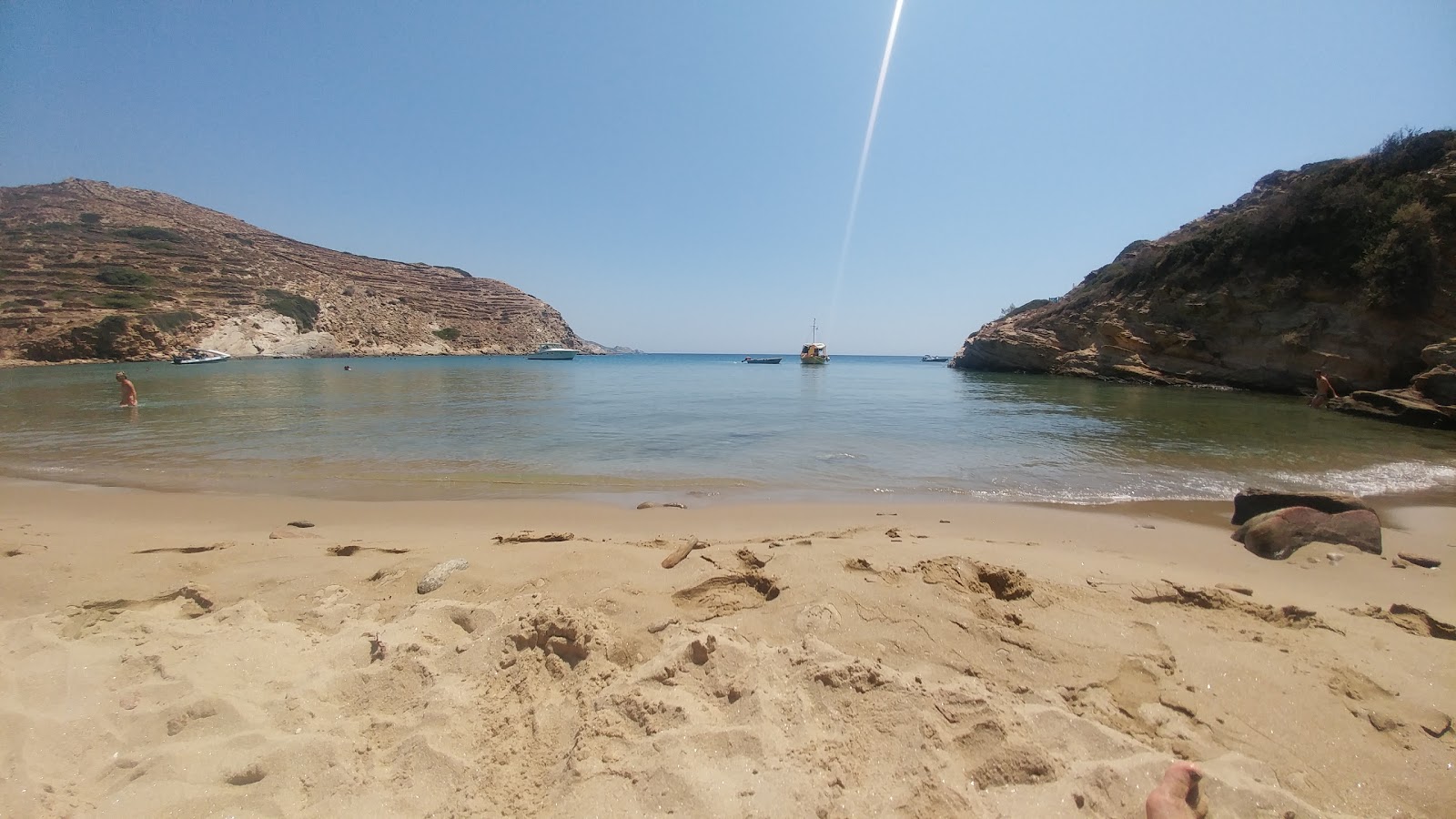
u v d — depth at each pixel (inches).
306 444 470.6
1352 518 224.7
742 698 109.9
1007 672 125.1
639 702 108.3
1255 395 1007.0
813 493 319.9
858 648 132.8
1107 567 195.3
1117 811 89.0
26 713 103.0
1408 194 892.0
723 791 88.0
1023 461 411.2
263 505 285.1
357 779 92.3
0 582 165.5
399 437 511.8
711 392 1114.1
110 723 103.0
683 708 106.8
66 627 140.1
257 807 87.1
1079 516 274.4
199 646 128.5
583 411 740.7
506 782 92.7
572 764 94.1
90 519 259.3
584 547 203.9
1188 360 1222.3
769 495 315.6
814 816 84.0
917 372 2130.9
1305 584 188.2
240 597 161.6
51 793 87.1
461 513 271.9
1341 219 972.6
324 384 1217.4
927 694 108.5
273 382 1250.6
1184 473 371.9
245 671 120.3
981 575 177.3
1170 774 92.1
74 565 181.0
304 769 93.7
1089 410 754.2
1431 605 170.7
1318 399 783.7
